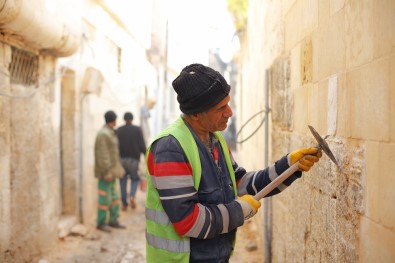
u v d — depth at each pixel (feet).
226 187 6.47
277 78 13.14
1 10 11.32
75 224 21.20
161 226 6.19
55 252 17.51
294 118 10.65
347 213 6.72
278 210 12.93
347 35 6.73
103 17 25.94
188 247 6.14
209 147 6.56
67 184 21.53
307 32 9.30
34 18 13.20
